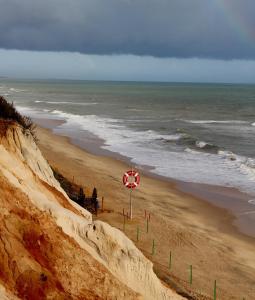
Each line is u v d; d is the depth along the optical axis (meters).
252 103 153.25
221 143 62.72
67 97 168.38
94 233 14.62
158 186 39.19
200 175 43.31
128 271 14.69
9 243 12.16
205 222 30.73
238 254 25.19
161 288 15.63
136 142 61.09
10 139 20.95
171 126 80.75
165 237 26.02
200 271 21.97
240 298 19.70
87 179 38.00
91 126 77.44
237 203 35.22
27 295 11.50
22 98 151.12
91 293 12.70
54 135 65.56
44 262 12.59
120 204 31.61
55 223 13.88
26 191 14.77
